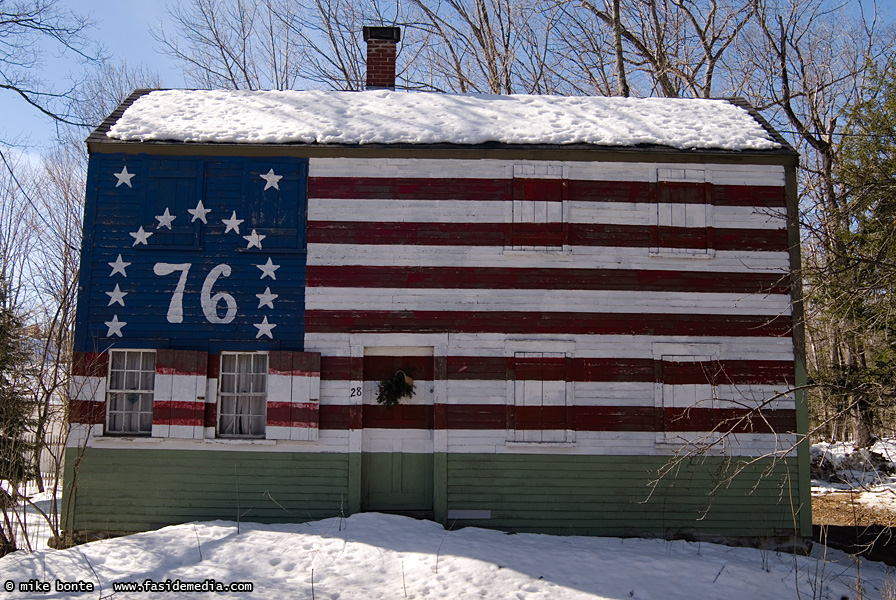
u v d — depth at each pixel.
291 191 10.94
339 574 8.12
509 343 10.68
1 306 13.48
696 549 9.93
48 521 9.90
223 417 10.56
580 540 10.03
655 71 23.48
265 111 12.11
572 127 11.64
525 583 8.01
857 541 11.63
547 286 10.83
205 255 10.72
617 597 7.84
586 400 10.64
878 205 11.23
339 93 13.11
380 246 10.84
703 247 10.98
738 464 10.51
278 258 10.77
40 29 12.16
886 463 17.47
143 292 10.59
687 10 23.80
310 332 10.63
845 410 9.17
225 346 10.53
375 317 10.69
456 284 10.80
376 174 10.99
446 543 9.12
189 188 10.88
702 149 11.15
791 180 11.18
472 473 10.47
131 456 10.27
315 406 10.35
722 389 10.70
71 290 19.50
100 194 10.78
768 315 10.90
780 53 21.28
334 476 10.38
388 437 10.70
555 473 10.50
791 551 10.41
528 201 10.97
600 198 11.05
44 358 12.57
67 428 10.21
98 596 7.28
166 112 11.85
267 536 9.20
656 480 10.05
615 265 10.90
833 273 9.55
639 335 10.78
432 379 10.80
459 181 11.01
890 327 12.17
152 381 10.52
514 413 10.56
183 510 10.21
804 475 10.52
